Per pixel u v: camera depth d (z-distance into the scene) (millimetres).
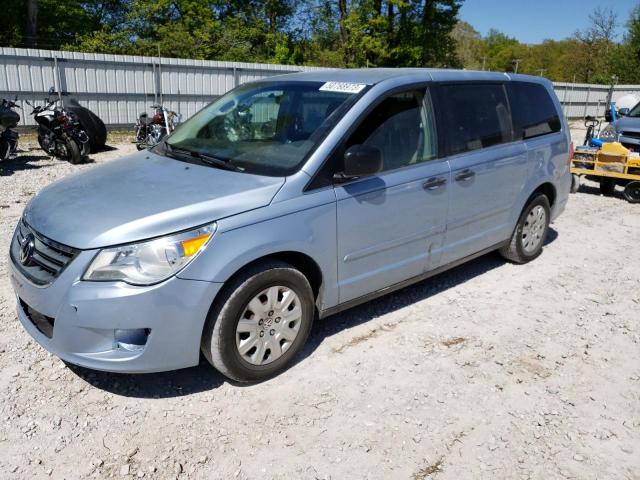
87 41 27906
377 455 2814
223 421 3035
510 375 3561
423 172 4012
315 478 2658
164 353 2984
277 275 3252
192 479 2637
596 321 4363
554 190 5531
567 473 2738
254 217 3125
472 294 4773
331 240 3494
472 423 3082
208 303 3000
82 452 2783
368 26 28328
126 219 2957
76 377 3381
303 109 3828
